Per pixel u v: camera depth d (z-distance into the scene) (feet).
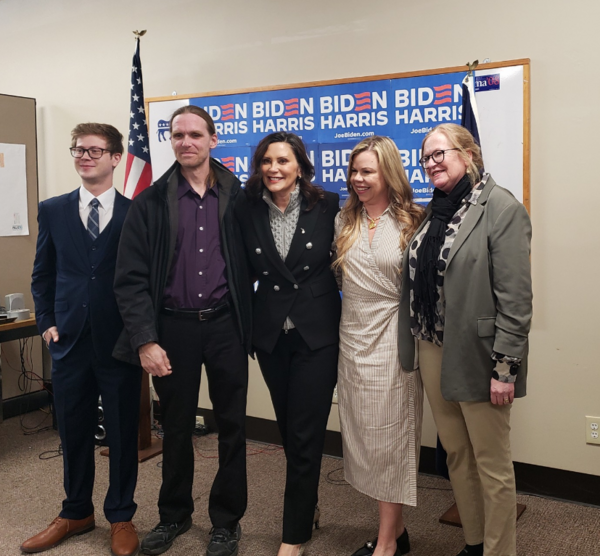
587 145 8.89
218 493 7.95
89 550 8.21
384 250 7.04
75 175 13.85
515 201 6.43
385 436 7.20
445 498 9.52
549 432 9.49
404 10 10.00
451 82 9.72
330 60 10.71
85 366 8.17
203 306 7.60
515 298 6.23
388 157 6.93
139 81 11.25
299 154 7.27
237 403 7.84
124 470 8.25
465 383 6.47
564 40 8.91
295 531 7.55
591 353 9.12
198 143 7.45
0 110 13.32
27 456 11.56
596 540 8.18
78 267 8.05
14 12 14.17
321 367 7.43
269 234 7.38
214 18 11.73
